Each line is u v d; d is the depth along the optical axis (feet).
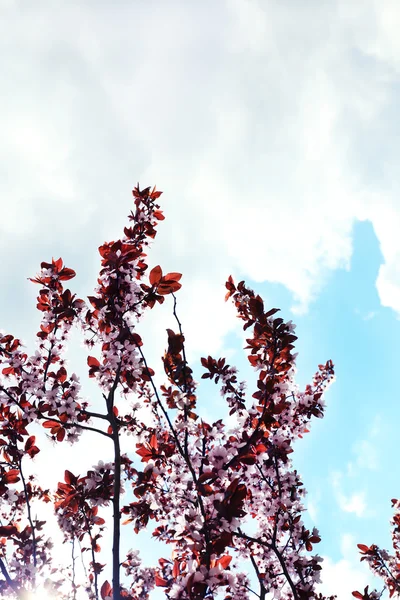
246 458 12.34
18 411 14.67
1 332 16.03
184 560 13.14
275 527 16.16
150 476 14.84
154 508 15.44
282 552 16.76
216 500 10.87
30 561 15.37
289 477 17.63
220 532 10.77
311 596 15.10
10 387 14.76
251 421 14.92
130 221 17.80
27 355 16.19
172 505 16.15
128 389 15.30
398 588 22.59
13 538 15.62
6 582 12.11
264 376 14.62
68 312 15.39
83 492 14.44
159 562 17.03
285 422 17.22
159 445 16.15
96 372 14.97
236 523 10.54
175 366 13.47
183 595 9.29
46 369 15.24
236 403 18.12
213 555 10.34
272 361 14.57
